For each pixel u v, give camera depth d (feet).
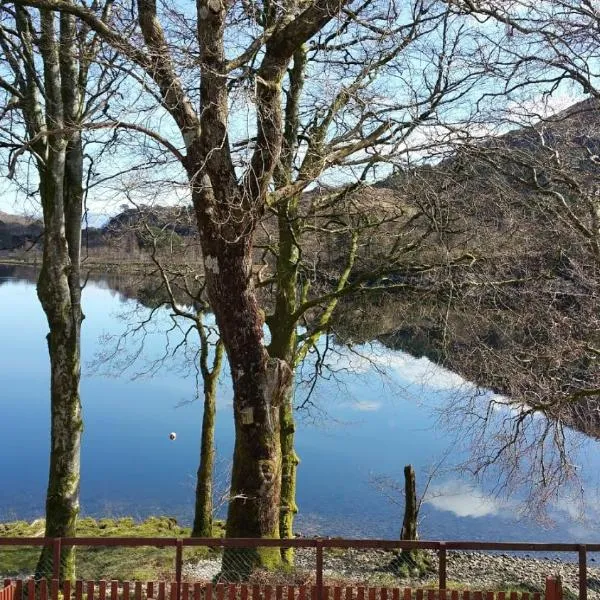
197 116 31.53
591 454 64.28
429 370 66.74
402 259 42.32
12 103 35.04
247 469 36.42
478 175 38.37
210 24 29.09
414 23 33.78
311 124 43.37
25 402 96.58
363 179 39.42
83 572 43.80
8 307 203.72
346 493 66.18
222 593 25.90
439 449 77.10
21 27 34.58
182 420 90.02
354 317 48.52
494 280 40.16
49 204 36.47
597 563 52.75
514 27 31.42
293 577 35.04
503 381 41.11
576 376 40.11
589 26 35.55
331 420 88.02
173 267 50.47
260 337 35.19
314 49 40.34
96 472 70.79
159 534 55.47
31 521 58.65
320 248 49.42
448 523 59.26
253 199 31.83
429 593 26.58
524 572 49.44
